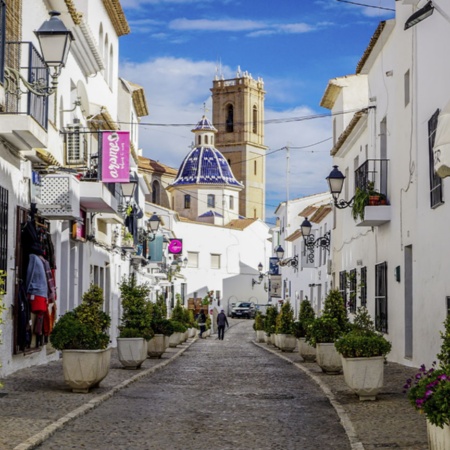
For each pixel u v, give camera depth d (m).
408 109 20.81
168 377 19.30
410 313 21.30
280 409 13.43
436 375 8.59
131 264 39.53
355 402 13.73
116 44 33.19
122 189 29.53
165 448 9.87
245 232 95.00
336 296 19.91
